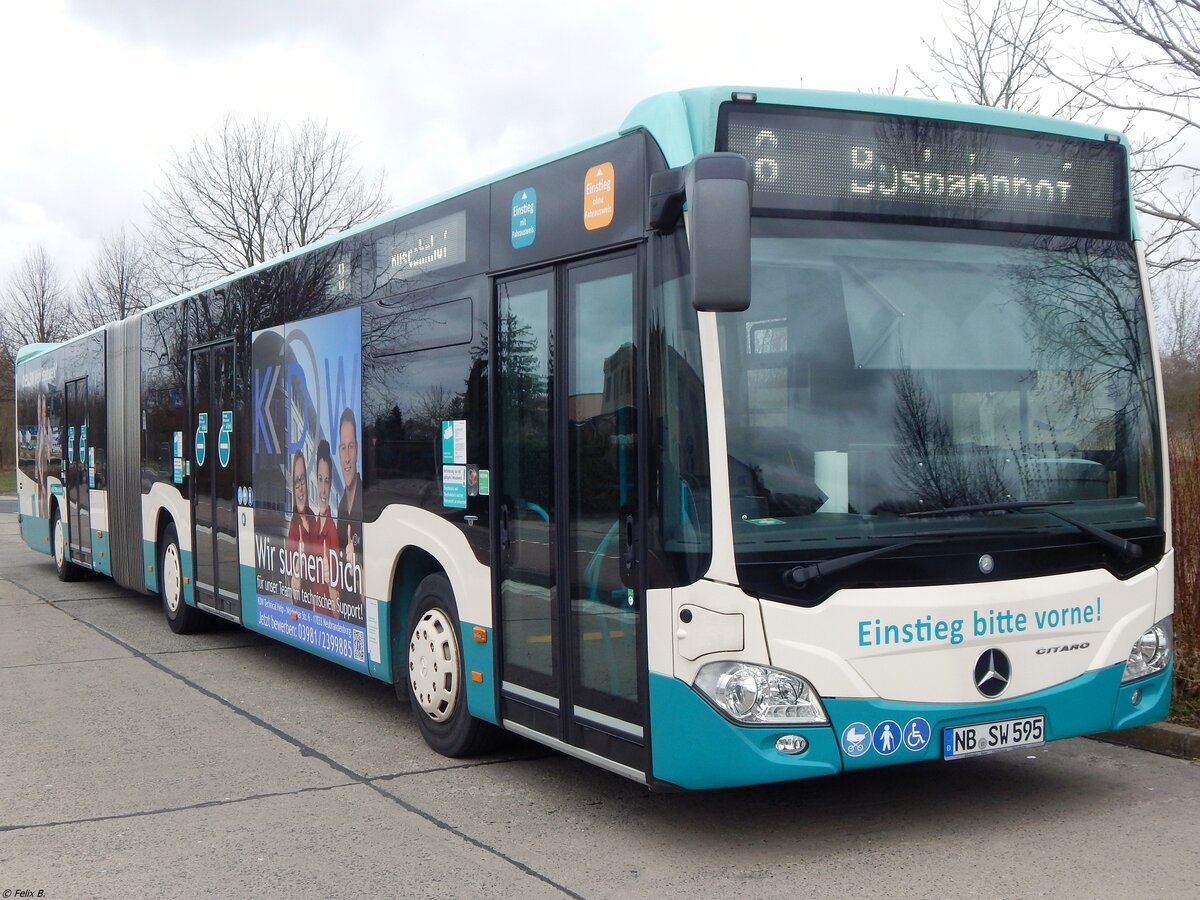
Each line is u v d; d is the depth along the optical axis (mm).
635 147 5070
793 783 6074
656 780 4809
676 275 4770
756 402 4688
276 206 34188
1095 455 5285
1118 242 5566
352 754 6898
